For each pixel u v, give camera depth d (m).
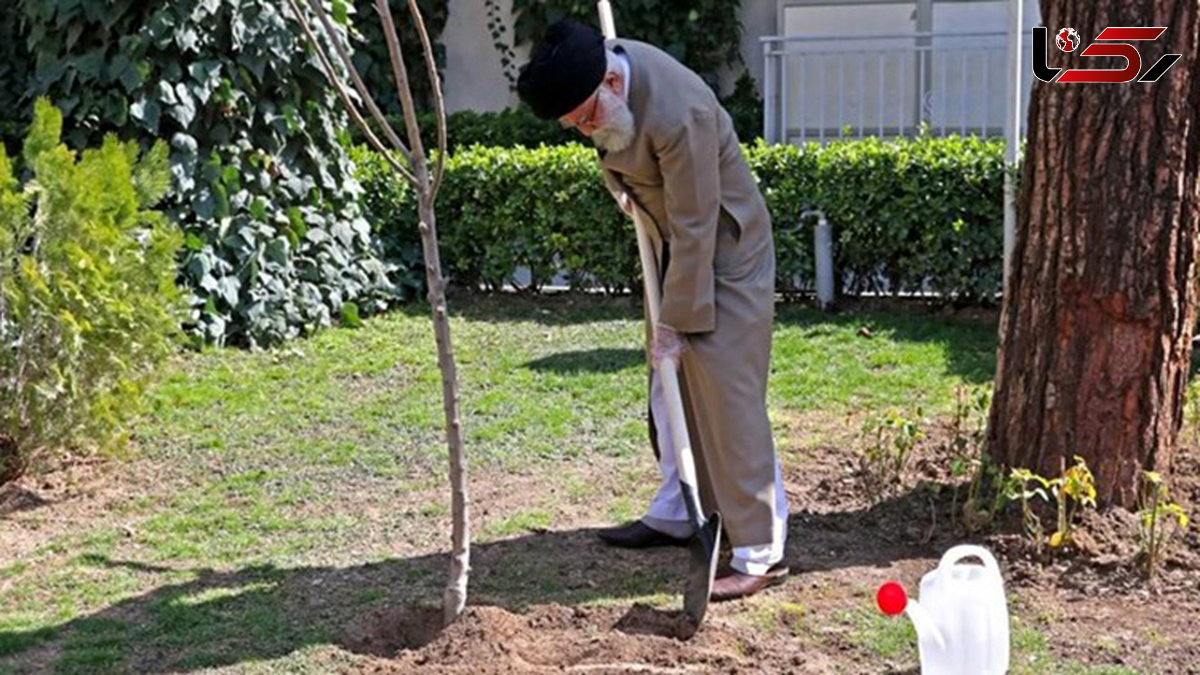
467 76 12.36
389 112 11.88
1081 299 4.92
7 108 8.28
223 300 8.13
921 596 3.97
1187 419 6.04
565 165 9.52
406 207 9.77
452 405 4.30
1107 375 4.92
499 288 9.93
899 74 11.41
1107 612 4.46
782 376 7.64
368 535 5.40
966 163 8.73
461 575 4.37
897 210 8.94
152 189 6.54
